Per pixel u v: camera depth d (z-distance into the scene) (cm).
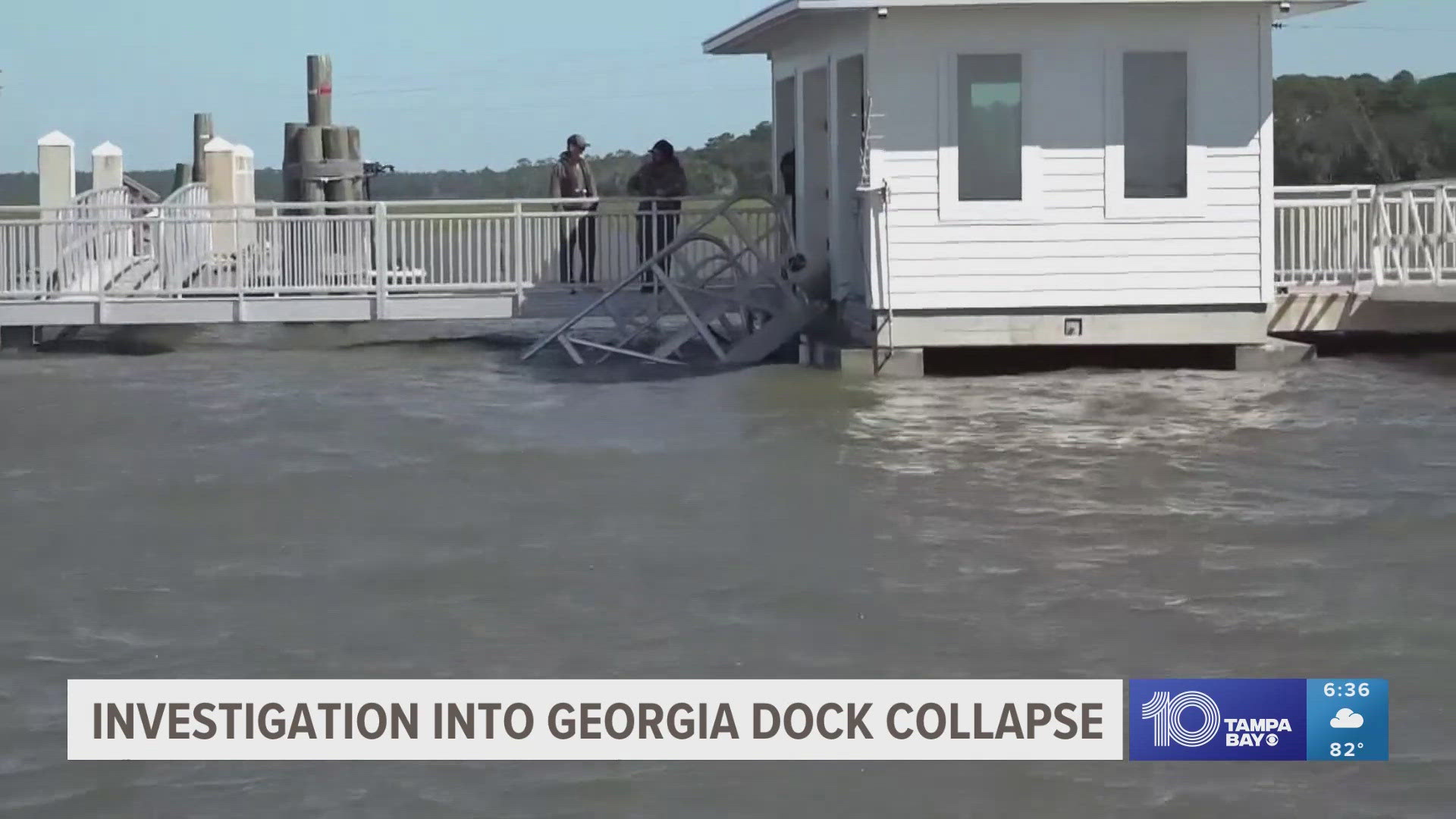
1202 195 2877
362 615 1572
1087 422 2431
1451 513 1888
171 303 3316
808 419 2473
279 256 3319
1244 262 2886
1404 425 2388
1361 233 3148
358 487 2073
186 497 2036
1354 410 2514
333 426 2473
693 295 3158
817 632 1505
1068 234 2867
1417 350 3150
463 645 1485
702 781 1237
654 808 1196
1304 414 2483
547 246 3288
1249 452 2219
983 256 2859
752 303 3092
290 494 2042
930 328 2864
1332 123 6812
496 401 2692
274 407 2650
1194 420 2441
